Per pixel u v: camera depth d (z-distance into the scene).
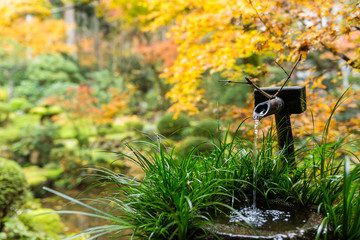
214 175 2.08
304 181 2.06
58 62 19.52
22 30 10.38
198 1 3.96
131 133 11.84
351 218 1.82
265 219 1.91
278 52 3.05
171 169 2.02
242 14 3.08
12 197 4.60
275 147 2.42
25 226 4.76
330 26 2.79
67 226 5.33
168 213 1.71
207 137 7.53
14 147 9.73
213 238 1.67
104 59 28.77
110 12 14.38
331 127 3.38
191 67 3.84
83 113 10.52
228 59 3.56
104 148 10.12
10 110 14.45
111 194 2.07
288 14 3.18
